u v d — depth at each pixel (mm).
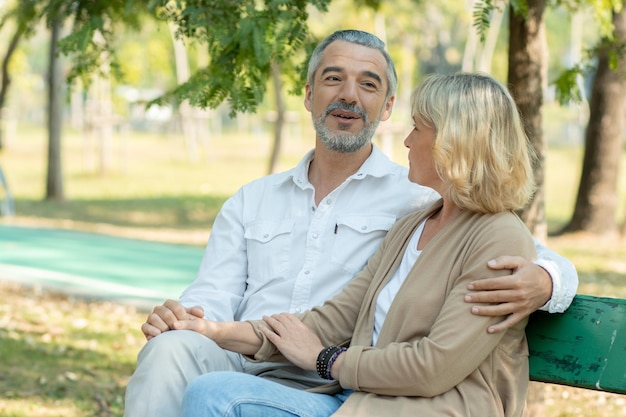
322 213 4008
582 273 12094
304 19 4742
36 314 8844
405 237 3498
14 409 5707
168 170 31469
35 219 18188
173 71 32844
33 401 5934
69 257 13672
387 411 3061
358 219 3969
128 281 11789
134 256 13883
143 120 57375
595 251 14242
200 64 31438
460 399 3049
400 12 25484
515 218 3197
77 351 7383
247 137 50281
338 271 3932
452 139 3158
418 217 3529
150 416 3262
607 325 3139
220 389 3033
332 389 3354
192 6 4652
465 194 3166
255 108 4805
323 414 3176
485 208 3184
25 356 7117
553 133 48094
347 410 3092
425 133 3314
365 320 3453
